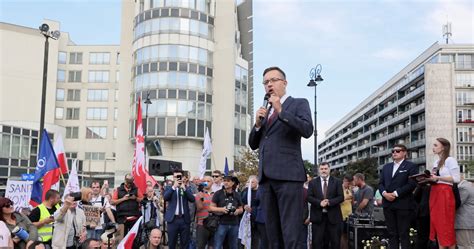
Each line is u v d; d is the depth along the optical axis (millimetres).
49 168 10469
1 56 58094
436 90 72938
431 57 83375
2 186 42969
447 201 7012
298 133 3395
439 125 72000
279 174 3268
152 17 43750
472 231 7164
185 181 10578
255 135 3625
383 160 91438
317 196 9367
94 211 9625
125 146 44719
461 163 74500
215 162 43469
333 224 9258
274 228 3398
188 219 10398
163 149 42156
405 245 7066
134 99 43875
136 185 12266
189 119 42250
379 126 95062
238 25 55625
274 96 3332
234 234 10477
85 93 65438
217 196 10539
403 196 7125
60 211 8047
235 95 47281
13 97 58406
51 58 61938
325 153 167875
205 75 43906
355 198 11820
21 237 7156
